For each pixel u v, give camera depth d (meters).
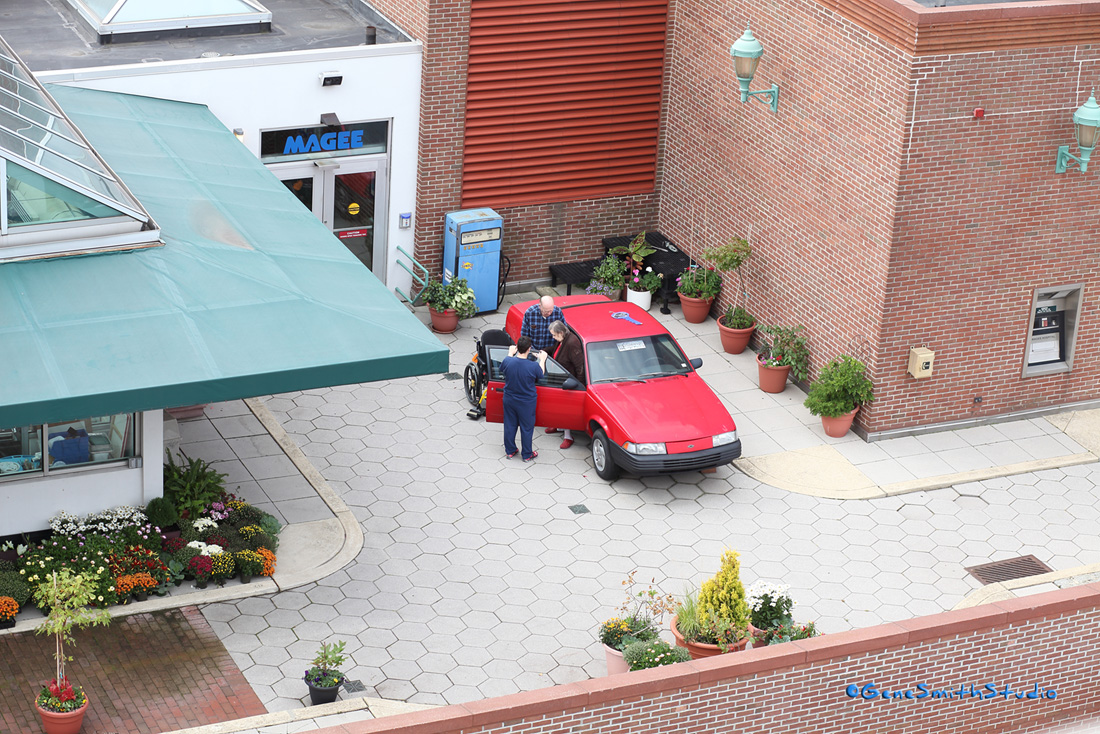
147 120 19.22
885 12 17.22
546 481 17.80
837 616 15.38
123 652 13.91
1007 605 13.50
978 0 18.56
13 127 15.28
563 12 21.45
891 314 18.31
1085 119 17.44
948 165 17.67
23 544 15.02
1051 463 18.67
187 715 13.10
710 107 21.56
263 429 18.39
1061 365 19.78
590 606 15.34
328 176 21.36
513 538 16.52
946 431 19.42
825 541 16.78
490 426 19.12
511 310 19.91
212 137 19.38
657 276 22.34
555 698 11.88
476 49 21.17
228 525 15.84
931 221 17.94
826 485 17.92
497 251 22.03
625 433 17.25
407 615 14.97
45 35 21.22
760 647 13.81
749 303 21.38
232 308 14.85
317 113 20.86
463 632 14.77
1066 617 13.68
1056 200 18.44
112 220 15.27
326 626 14.66
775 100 19.84
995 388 19.45
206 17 21.52
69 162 15.42
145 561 14.88
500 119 21.86
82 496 15.19
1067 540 17.03
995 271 18.61
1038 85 17.58
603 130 22.66
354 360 14.30
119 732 12.78
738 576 14.42
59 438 14.88
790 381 20.50
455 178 21.98
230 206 17.31
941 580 16.12
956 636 13.27
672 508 17.33
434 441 18.59
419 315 22.14
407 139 21.59
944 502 17.72
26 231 14.79
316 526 16.38
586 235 23.33
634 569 16.05
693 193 22.47
